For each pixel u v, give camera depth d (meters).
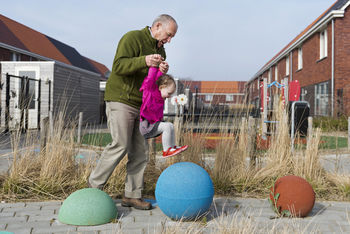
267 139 5.89
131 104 3.31
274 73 29.70
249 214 3.31
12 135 4.57
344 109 14.62
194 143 4.70
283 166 4.64
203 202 3.02
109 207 3.07
